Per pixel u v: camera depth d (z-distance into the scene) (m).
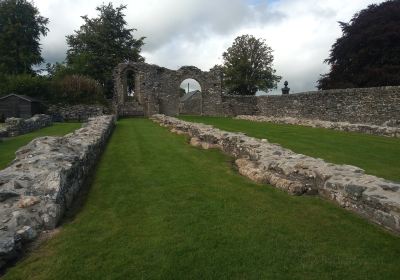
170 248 4.94
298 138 16.45
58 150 8.19
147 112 36.62
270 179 7.86
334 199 6.48
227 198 6.97
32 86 34.44
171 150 12.62
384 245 4.90
